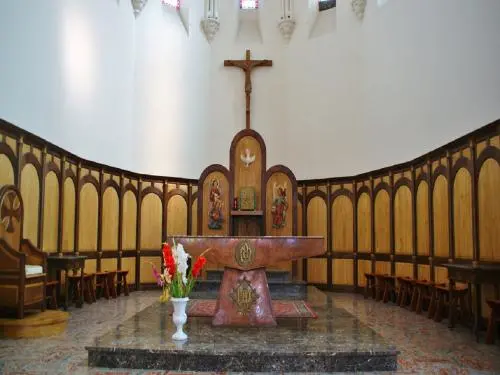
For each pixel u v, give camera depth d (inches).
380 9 567.5
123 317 391.2
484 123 369.1
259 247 304.5
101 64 541.0
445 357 267.7
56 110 448.8
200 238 305.6
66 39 468.1
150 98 633.0
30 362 251.1
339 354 237.6
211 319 321.4
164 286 272.7
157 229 628.7
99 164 531.5
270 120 694.5
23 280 318.0
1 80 359.9
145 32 633.0
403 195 507.2
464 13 402.9
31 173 403.2
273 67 700.7
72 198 485.1
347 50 630.5
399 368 244.4
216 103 697.6
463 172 383.2
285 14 690.2
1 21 361.4
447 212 412.5
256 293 303.0
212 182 576.1
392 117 537.3
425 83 471.5
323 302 414.0
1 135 355.3
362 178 587.5
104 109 549.3
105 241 551.2
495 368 245.3
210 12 697.0
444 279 418.6
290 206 571.2
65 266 408.2
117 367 240.4
